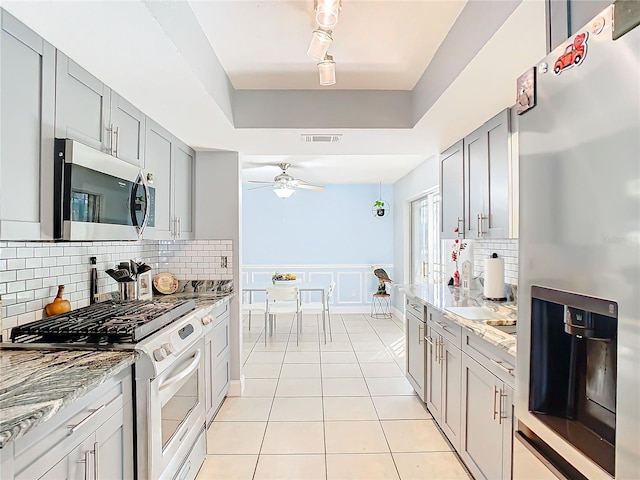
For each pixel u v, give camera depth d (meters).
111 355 1.39
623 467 0.72
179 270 3.16
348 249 6.57
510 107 2.06
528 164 1.03
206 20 1.67
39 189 1.30
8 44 1.17
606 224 0.76
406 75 2.24
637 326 0.68
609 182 0.75
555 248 0.92
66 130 1.45
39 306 1.80
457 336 2.11
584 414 1.00
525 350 1.07
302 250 6.57
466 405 1.98
